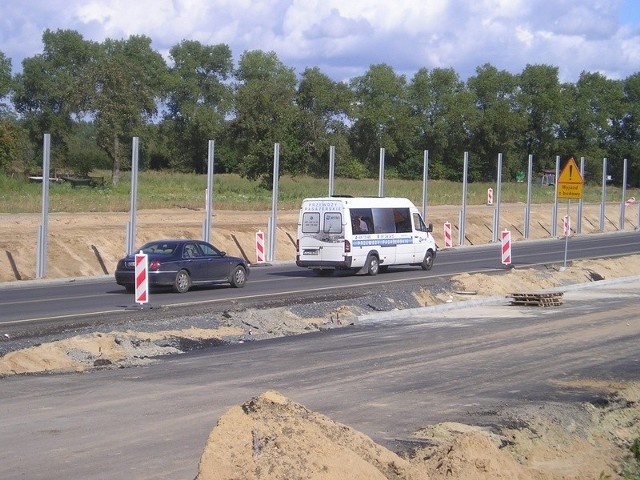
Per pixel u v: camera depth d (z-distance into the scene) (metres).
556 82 115.38
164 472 8.87
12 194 52.34
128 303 23.14
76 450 9.64
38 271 30.69
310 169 78.75
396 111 111.12
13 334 17.06
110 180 68.25
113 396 12.48
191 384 13.42
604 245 50.09
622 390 13.70
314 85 94.88
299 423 7.82
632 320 21.45
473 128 112.19
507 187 86.06
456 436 10.49
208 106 110.50
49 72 95.56
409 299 24.84
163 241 26.88
